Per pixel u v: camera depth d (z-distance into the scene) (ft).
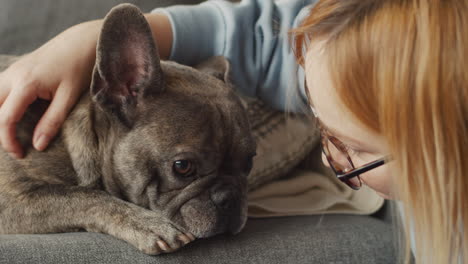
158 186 5.44
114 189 5.61
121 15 5.13
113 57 5.28
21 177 5.45
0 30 8.14
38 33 8.16
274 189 6.86
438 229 3.94
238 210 5.50
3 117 5.36
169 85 5.57
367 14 3.99
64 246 4.64
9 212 5.33
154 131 5.32
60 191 5.45
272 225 6.02
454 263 4.23
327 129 4.59
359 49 3.94
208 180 5.47
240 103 5.91
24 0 8.25
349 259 5.58
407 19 3.72
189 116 5.35
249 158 5.89
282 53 7.16
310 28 4.39
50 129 5.53
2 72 6.19
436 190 3.83
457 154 3.70
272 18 7.29
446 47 3.55
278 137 7.24
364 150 4.42
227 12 7.11
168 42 6.75
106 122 5.59
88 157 5.58
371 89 3.96
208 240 5.34
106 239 4.95
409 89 3.70
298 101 6.76
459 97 3.58
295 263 5.32
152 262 4.82
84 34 5.92
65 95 5.59
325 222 6.22
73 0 8.20
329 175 7.37
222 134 5.48
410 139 3.80
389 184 4.56
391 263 5.74
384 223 6.49
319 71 4.29
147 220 5.11
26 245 4.52
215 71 6.40
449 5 3.62
